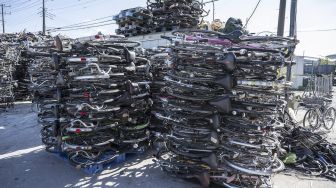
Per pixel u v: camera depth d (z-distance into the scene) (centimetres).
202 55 378
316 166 477
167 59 479
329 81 996
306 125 768
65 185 402
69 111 449
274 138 397
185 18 887
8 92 1034
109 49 464
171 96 438
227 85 356
